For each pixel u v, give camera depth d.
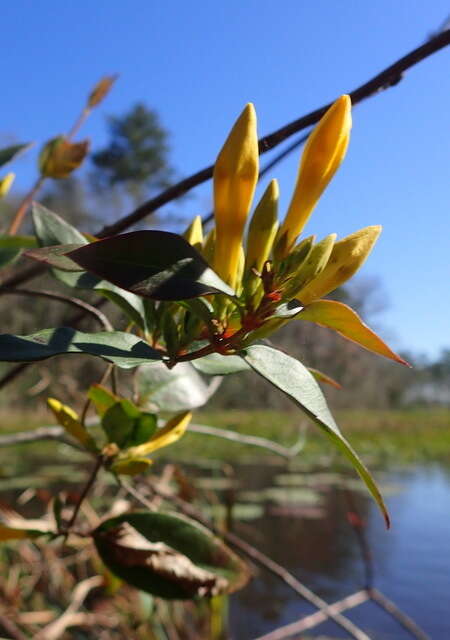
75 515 0.11
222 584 0.11
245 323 0.07
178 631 0.34
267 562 0.19
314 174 0.08
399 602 0.53
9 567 0.35
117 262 0.06
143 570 0.11
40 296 0.13
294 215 0.08
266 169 0.14
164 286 0.06
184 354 0.08
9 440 0.14
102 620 0.32
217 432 0.18
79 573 0.35
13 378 0.16
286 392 0.07
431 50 0.11
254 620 0.48
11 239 0.14
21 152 0.16
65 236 0.10
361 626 0.48
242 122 0.08
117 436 0.11
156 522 0.11
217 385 0.12
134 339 0.08
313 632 0.46
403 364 0.08
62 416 0.11
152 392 0.11
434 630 0.47
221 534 0.18
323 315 0.08
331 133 0.08
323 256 0.08
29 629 0.31
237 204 0.08
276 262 0.08
